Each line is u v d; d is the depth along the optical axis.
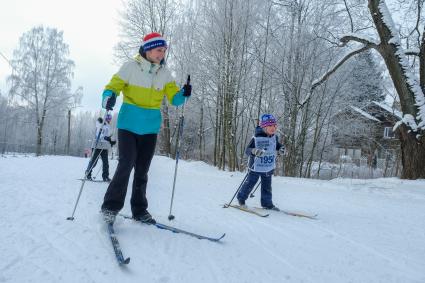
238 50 16.53
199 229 3.75
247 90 17.81
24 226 3.28
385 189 9.17
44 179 7.11
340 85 18.00
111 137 7.83
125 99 3.59
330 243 3.61
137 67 3.55
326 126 20.45
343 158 23.67
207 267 2.63
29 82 37.16
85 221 3.58
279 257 3.02
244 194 5.46
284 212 5.24
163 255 2.79
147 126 3.60
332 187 9.42
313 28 16.08
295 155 16.61
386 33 11.84
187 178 10.19
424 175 11.12
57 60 38.28
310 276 2.63
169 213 4.20
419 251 3.48
